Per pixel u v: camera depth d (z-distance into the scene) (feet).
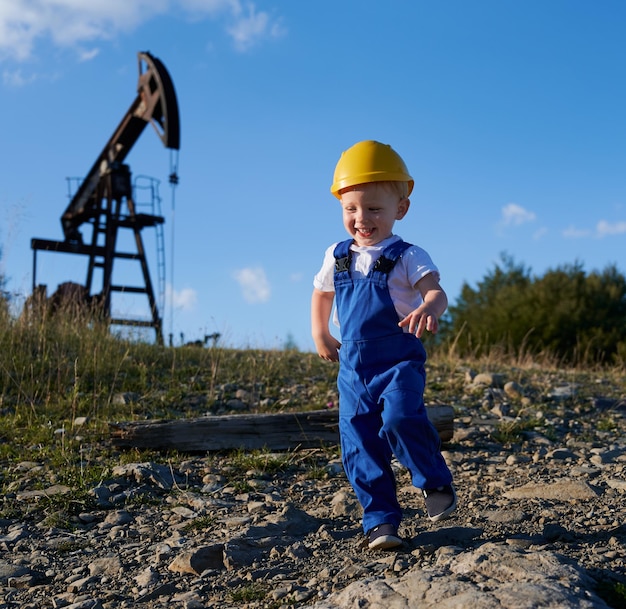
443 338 81.10
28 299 30.78
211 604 9.22
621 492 13.62
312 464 17.19
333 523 12.60
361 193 10.53
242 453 17.56
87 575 10.77
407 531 11.48
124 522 13.34
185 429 17.78
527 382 27.37
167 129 63.26
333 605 8.42
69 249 68.44
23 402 22.04
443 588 8.10
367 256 10.59
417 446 9.89
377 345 10.33
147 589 9.91
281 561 10.57
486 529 11.30
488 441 19.36
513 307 78.48
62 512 13.85
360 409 10.46
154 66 64.18
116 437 17.60
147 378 25.76
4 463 17.16
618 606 7.87
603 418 22.68
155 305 68.90
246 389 25.07
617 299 78.18
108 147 69.97
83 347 27.45
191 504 14.28
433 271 10.18
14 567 11.03
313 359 31.24
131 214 69.10
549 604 7.47
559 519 11.71
